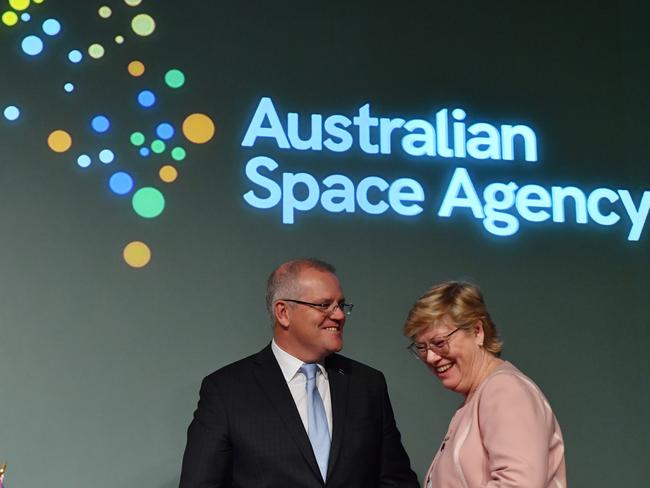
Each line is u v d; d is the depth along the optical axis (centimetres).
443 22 404
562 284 393
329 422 308
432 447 371
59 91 363
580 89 411
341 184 381
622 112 413
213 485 294
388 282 378
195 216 366
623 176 407
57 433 342
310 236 375
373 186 384
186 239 364
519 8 413
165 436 350
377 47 396
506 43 409
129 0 376
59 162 359
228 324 362
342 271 375
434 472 257
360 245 378
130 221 361
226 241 367
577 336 390
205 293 362
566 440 381
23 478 336
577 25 417
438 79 399
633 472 383
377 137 388
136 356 353
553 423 248
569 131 407
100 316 352
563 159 404
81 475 341
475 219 390
